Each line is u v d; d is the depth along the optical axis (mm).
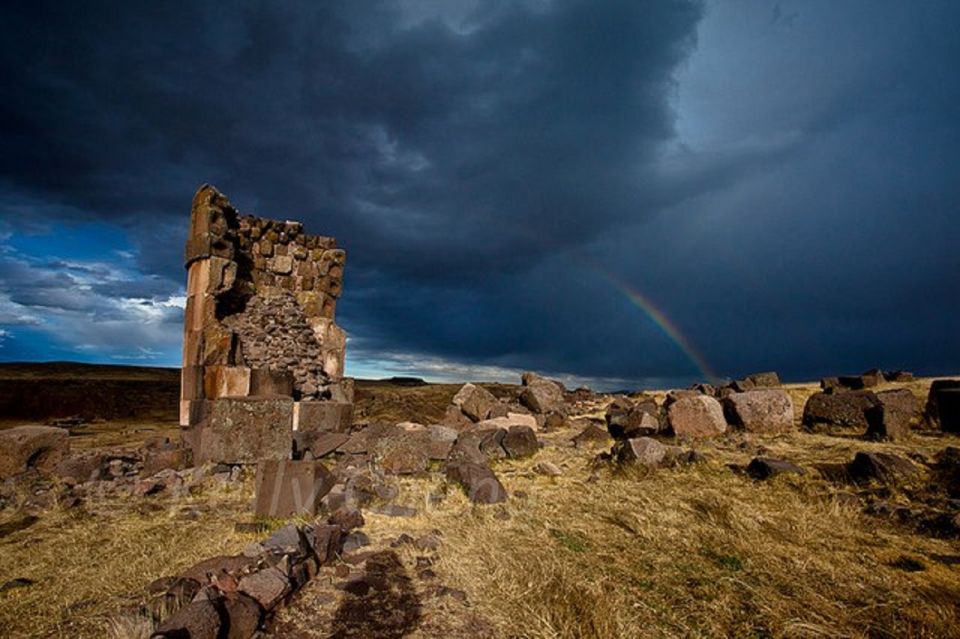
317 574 4883
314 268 16062
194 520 6738
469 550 5496
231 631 3627
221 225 13656
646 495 7508
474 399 15867
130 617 3746
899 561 5043
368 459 10094
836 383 19703
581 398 23953
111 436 16562
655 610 4066
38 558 5320
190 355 13539
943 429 11328
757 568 4840
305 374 14055
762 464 8258
